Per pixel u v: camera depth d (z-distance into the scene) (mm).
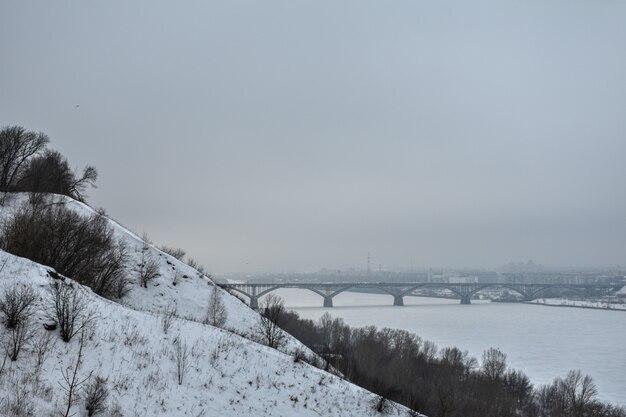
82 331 19641
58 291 20750
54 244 34500
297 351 41344
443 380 73750
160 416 17828
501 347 137000
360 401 27031
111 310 24234
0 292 19828
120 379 18656
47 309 20281
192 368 22172
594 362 120000
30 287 20828
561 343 145375
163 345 22969
